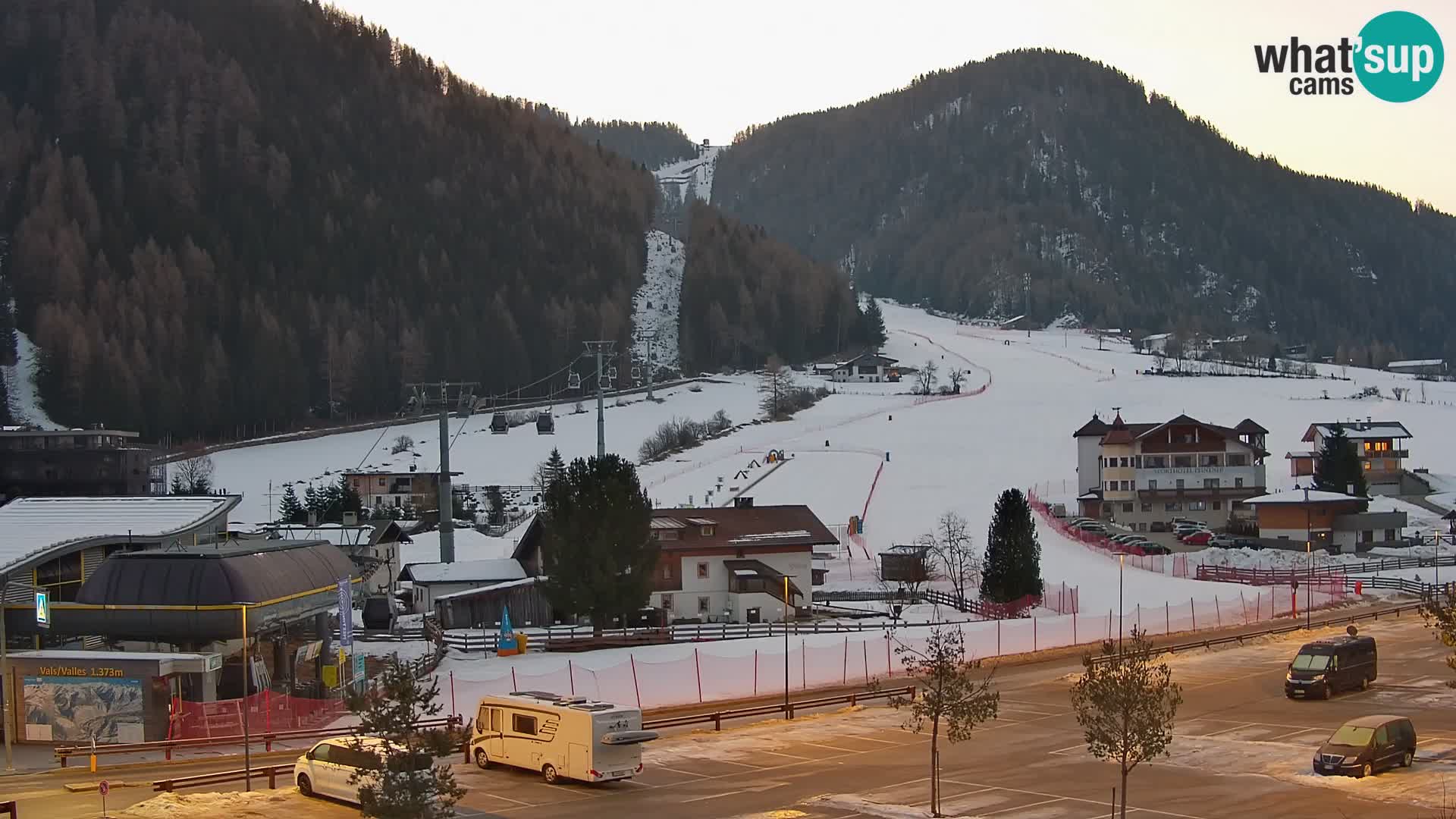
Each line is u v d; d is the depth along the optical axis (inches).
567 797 1667.1
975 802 1643.7
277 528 4384.8
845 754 1977.1
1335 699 2404.0
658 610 3412.9
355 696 1339.8
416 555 4574.3
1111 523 5201.8
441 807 1443.2
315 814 1523.1
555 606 3112.7
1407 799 1622.8
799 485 5871.1
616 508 3097.9
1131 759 1556.3
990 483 5959.6
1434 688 2503.7
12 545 2490.2
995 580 3619.6
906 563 4109.3
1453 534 5068.9
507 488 6471.5
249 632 2187.5
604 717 1712.6
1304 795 1667.1
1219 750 1975.9
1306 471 5969.5
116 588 2209.6
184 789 1691.7
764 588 3540.8
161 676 2036.2
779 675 2672.2
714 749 2014.0
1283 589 3919.8
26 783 1737.2
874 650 2910.9
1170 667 2780.5
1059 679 2667.3
